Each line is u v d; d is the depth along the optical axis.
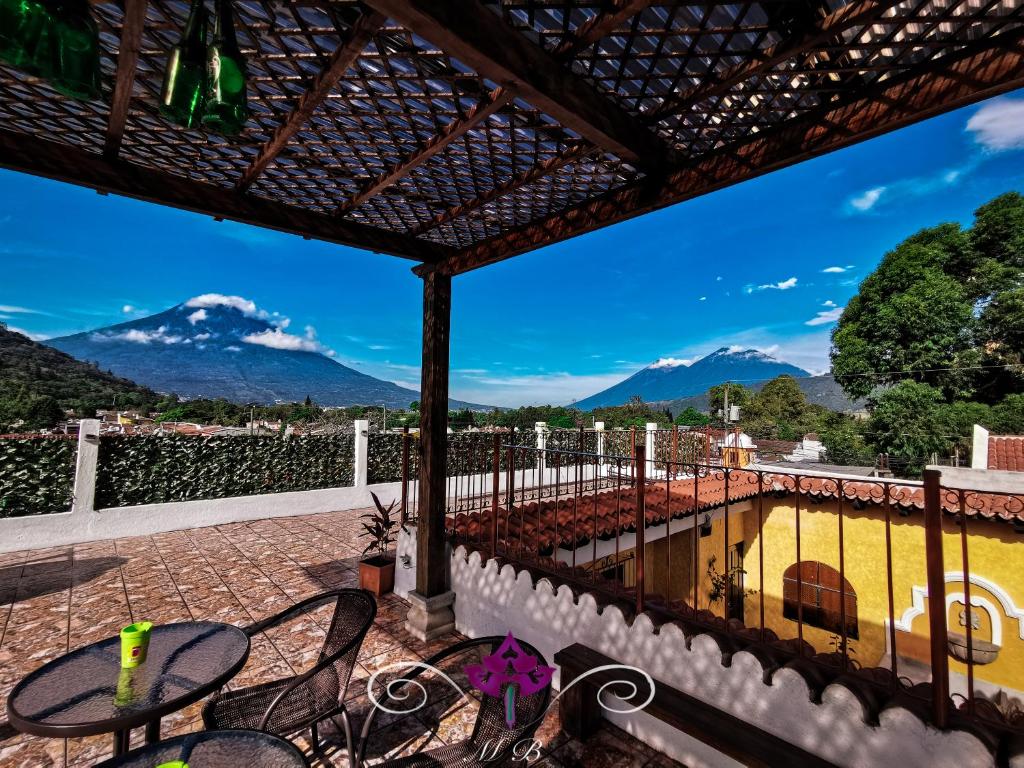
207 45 1.46
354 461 9.35
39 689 1.78
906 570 6.03
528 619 3.25
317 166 2.48
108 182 2.39
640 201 2.49
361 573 4.79
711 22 1.53
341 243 3.32
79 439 6.51
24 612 4.20
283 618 2.44
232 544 6.48
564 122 1.81
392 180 2.52
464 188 2.74
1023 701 5.18
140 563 5.62
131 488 7.03
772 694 2.12
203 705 2.89
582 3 1.43
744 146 2.08
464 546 3.85
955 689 5.55
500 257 3.37
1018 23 1.40
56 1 1.21
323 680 2.36
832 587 6.59
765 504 7.28
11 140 2.15
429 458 3.85
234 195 2.80
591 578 3.21
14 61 1.21
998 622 5.42
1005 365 21.25
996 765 1.62
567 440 10.77
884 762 1.83
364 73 1.77
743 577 7.55
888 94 1.67
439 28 1.35
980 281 22.70
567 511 5.20
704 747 2.38
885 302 24.11
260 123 2.13
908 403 21.61
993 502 5.35
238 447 8.02
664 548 6.95
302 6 1.44
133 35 1.49
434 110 1.98
